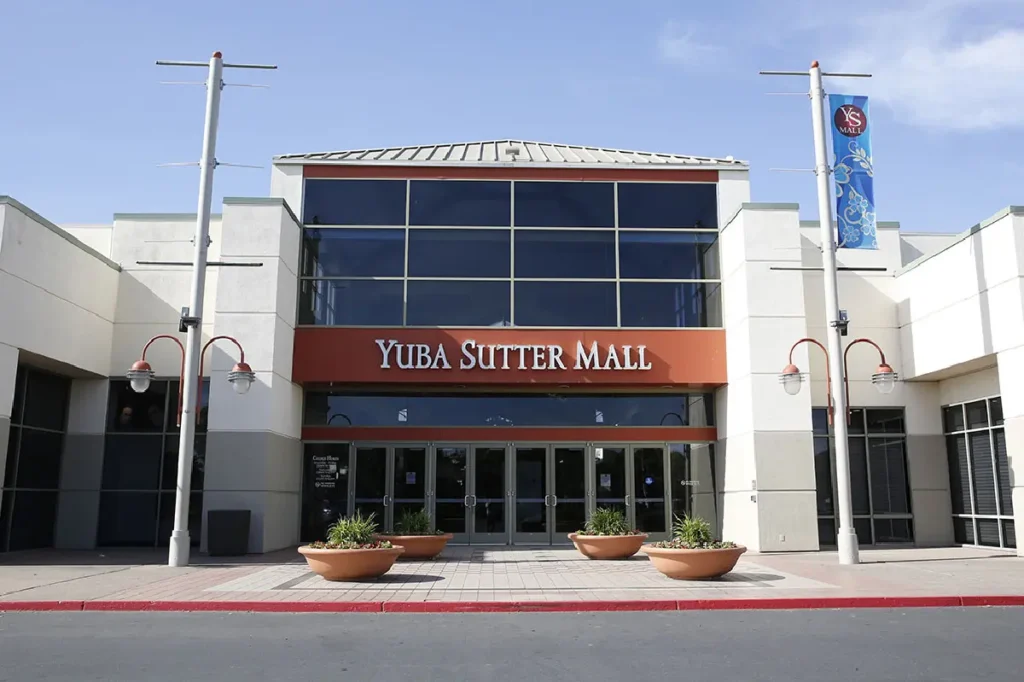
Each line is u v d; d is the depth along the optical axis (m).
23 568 16.73
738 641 9.44
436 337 22.45
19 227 17.91
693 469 23.17
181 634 9.95
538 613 11.71
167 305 22.45
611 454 23.22
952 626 10.41
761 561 17.77
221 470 20.02
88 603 12.05
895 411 22.66
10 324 17.56
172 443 22.05
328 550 14.22
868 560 17.98
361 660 8.44
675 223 23.39
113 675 7.74
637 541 18.31
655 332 22.64
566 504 22.94
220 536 19.31
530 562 17.81
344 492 22.91
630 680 7.56
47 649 8.98
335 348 22.34
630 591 13.14
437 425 23.25
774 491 20.19
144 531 21.75
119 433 22.05
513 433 23.23
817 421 22.44
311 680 7.57
